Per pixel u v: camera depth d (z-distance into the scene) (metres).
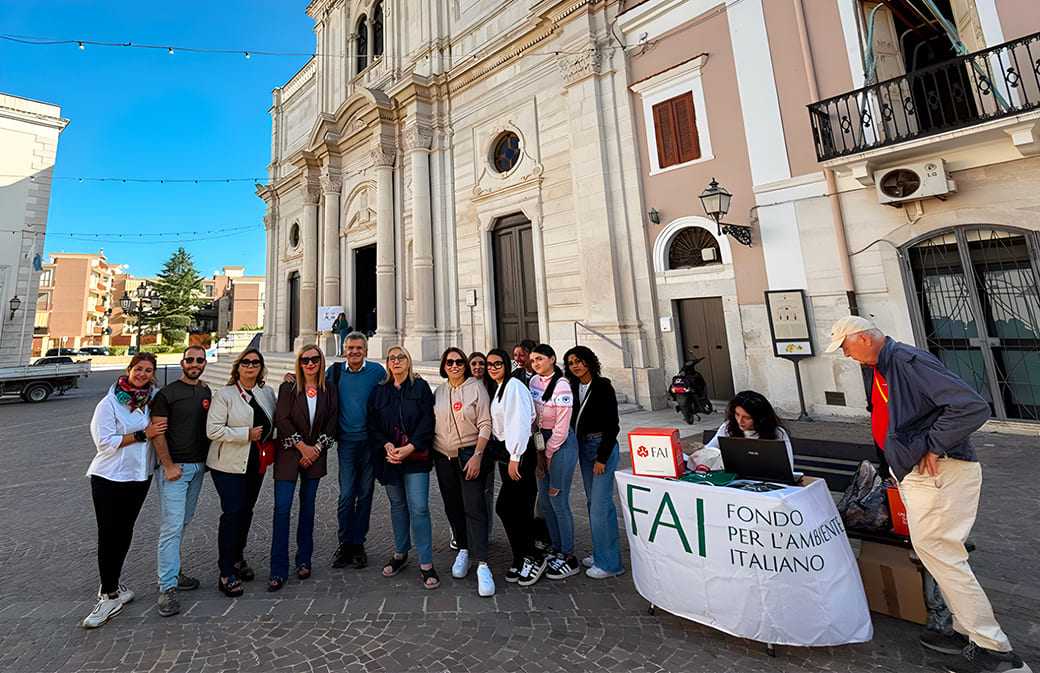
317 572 3.54
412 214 13.22
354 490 3.70
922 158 6.29
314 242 17.53
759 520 2.36
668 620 2.71
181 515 3.16
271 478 6.17
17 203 18.62
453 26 13.26
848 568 2.36
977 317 6.18
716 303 8.50
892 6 7.41
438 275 12.82
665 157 8.96
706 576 2.48
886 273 6.73
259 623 2.86
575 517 4.36
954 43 6.47
